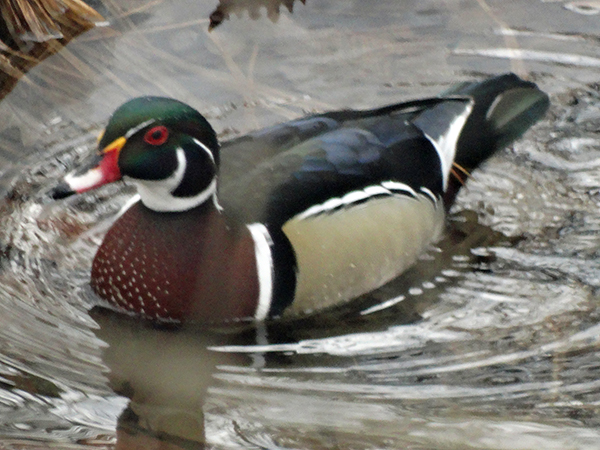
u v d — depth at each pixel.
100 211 9.51
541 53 11.59
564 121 10.72
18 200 9.54
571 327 8.00
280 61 11.46
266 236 8.00
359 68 11.40
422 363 7.65
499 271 8.76
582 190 9.79
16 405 6.93
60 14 11.73
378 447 6.53
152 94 10.91
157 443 6.64
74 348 7.74
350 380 7.45
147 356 7.75
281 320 8.23
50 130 10.48
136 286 8.16
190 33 11.76
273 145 8.44
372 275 8.44
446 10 12.20
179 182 7.96
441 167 9.09
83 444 6.54
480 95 9.75
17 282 8.48
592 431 6.74
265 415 6.95
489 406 7.06
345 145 8.45
